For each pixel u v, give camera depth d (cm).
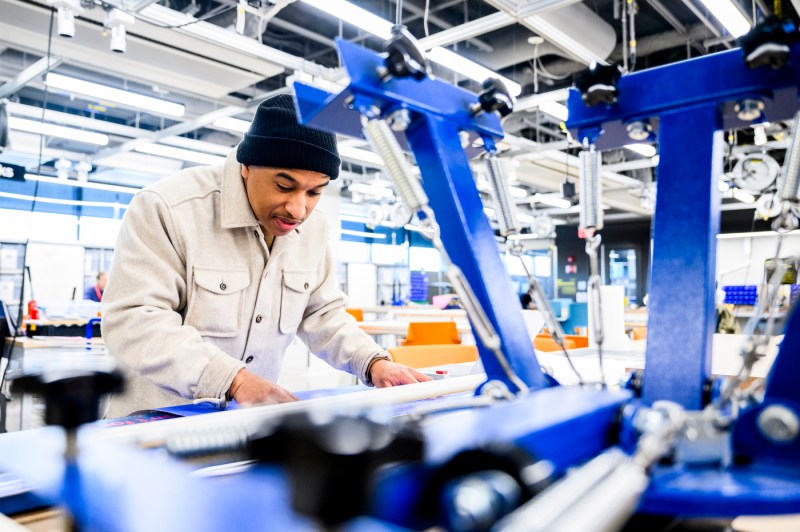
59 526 49
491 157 75
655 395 60
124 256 121
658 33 530
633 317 548
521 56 520
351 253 1398
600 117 71
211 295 130
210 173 138
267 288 139
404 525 29
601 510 29
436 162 65
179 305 130
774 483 46
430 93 66
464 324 585
